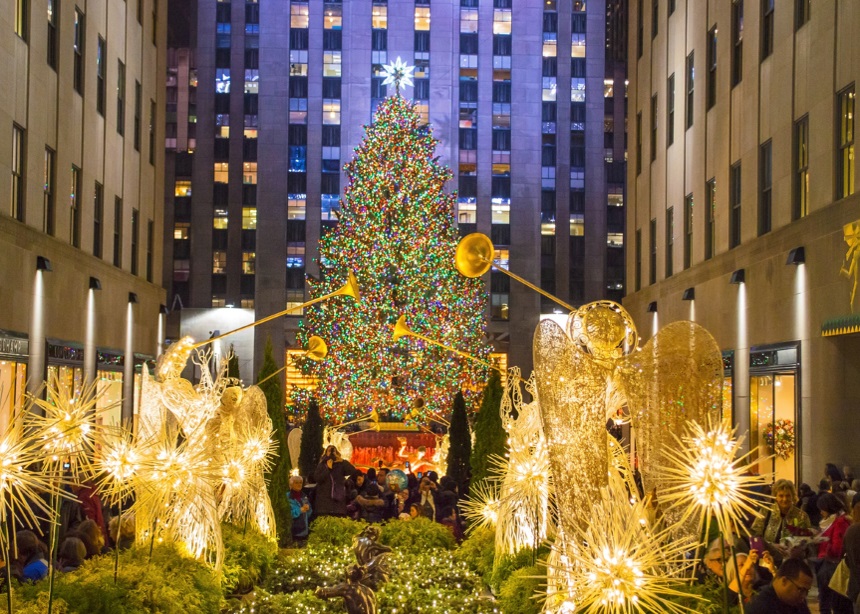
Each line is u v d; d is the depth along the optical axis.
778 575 6.10
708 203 30.02
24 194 23.59
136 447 9.08
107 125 31.28
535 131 71.00
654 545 6.51
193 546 11.06
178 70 72.38
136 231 35.53
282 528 15.95
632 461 15.62
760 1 25.47
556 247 71.50
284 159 69.12
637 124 39.31
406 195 46.78
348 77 70.00
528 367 68.88
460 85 71.19
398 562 14.04
